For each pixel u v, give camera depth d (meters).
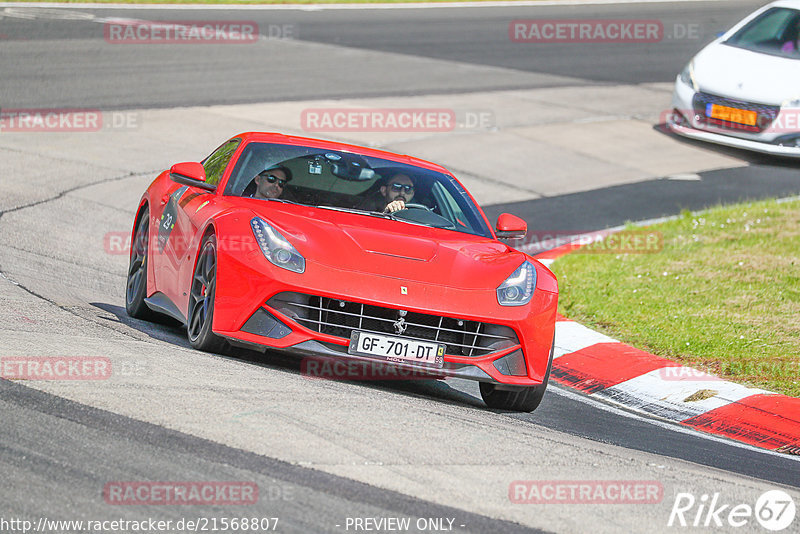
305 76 69.94
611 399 25.83
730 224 43.56
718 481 18.19
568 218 45.47
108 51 71.69
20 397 16.91
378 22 96.81
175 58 71.69
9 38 72.56
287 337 20.67
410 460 16.34
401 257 22.00
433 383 25.12
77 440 15.38
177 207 25.19
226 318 21.08
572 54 87.56
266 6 101.69
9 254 31.55
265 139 26.39
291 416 17.61
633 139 60.78
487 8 110.75
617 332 30.52
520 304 21.89
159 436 15.86
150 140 51.69
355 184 25.22
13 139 49.34
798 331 30.70
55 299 26.23
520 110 65.69
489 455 17.34
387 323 20.98
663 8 115.12
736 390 25.86
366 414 18.56
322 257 21.28
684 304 33.19
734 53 58.78
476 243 24.02
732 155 58.53
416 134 57.81
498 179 51.34
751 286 35.09
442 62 79.44
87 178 44.62
